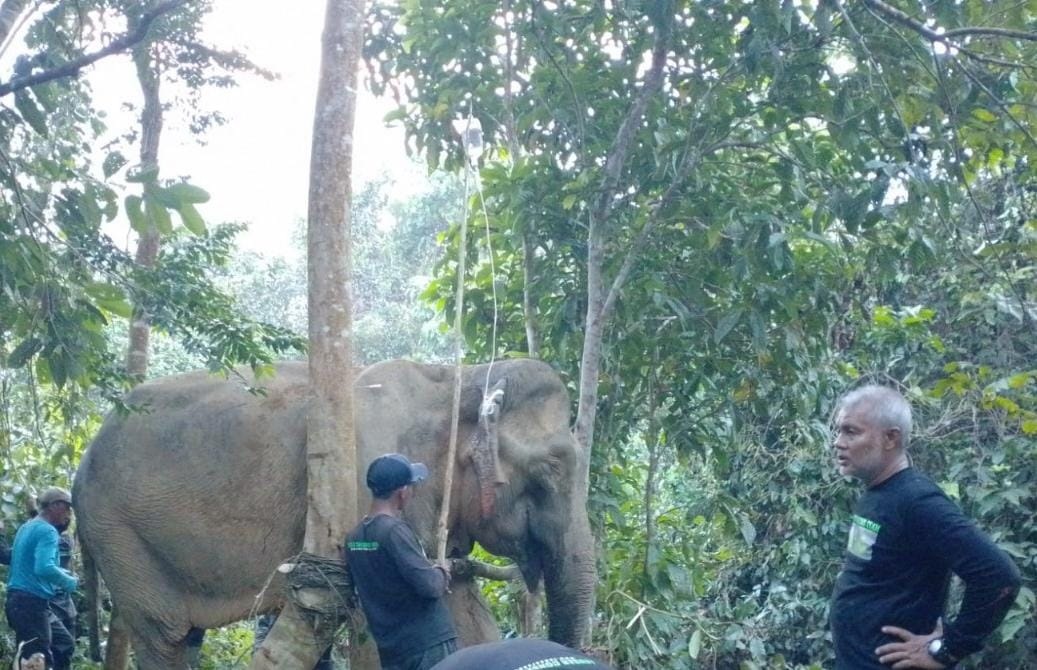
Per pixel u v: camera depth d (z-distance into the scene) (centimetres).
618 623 662
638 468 853
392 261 1980
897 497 354
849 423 367
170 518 564
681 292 645
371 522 462
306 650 478
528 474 570
